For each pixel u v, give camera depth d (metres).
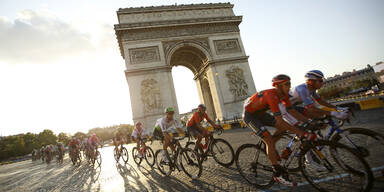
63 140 139.25
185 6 44.47
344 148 3.89
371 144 4.06
